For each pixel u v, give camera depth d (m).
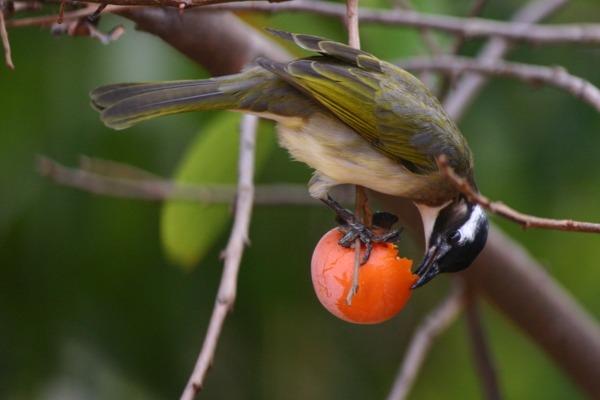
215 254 11.98
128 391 11.60
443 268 8.64
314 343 12.48
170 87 8.10
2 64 10.75
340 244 7.46
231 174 10.27
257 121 9.09
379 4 11.15
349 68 8.41
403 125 8.52
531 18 11.80
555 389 12.62
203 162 10.12
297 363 12.40
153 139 11.01
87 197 11.34
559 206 11.85
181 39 9.20
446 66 10.35
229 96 8.21
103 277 11.57
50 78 10.80
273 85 8.30
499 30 10.38
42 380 11.55
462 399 13.25
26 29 10.84
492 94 12.01
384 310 7.36
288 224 12.21
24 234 11.29
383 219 7.75
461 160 8.77
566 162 11.88
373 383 12.80
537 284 10.32
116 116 7.96
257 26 10.61
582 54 12.58
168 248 10.55
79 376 11.55
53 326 11.64
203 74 11.00
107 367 11.67
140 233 11.51
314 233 12.23
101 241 11.45
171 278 11.74
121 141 10.98
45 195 11.16
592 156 11.88
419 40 11.14
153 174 11.09
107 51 10.77
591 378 10.58
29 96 10.79
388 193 8.91
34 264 11.45
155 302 11.73
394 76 8.69
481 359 10.59
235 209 9.23
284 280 12.17
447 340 13.52
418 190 8.76
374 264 7.35
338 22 11.07
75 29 8.33
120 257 11.52
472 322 10.55
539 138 11.94
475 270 10.15
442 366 13.43
